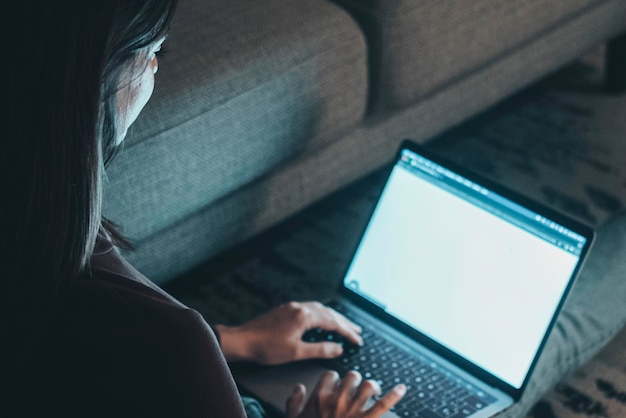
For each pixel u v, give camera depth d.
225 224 1.76
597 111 2.33
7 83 0.71
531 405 1.48
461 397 1.40
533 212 1.45
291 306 1.43
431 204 1.54
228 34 1.69
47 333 0.80
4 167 0.73
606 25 2.27
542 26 2.10
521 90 2.41
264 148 1.72
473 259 1.49
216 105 1.60
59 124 0.72
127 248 1.09
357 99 1.84
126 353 0.79
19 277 0.76
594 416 1.56
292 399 1.28
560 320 1.62
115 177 1.50
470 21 1.94
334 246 1.92
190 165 1.61
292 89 1.70
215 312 1.76
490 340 1.44
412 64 1.88
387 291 1.54
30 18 0.69
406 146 1.59
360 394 1.24
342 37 1.77
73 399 0.82
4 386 0.82
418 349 1.47
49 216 0.74
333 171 1.89
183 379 0.80
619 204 2.02
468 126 2.28
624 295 1.68
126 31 0.74
